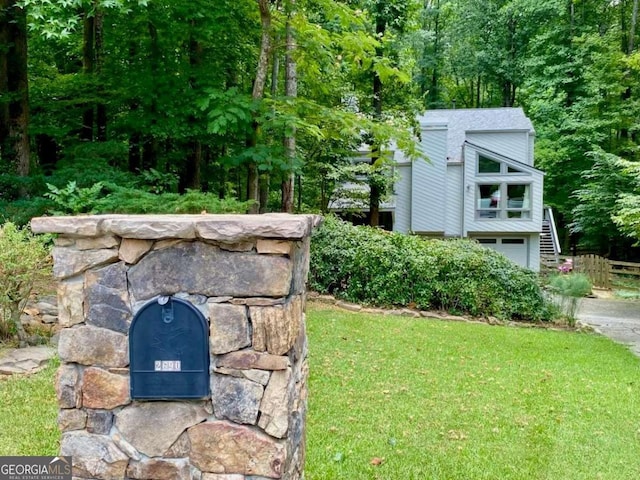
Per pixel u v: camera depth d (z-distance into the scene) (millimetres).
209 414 1749
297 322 1979
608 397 4465
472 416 3814
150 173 8211
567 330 8312
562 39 19500
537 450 3281
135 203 5629
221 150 10656
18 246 4074
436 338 6477
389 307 8516
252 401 1728
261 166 6891
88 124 9594
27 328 4629
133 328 1742
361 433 3381
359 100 12312
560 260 18328
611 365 5762
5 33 8094
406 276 8609
